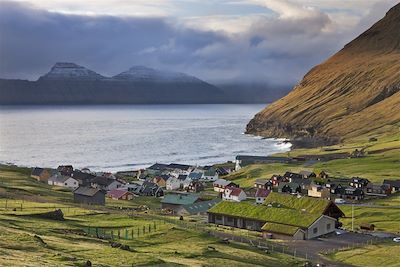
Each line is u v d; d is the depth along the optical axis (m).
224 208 162.00
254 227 153.25
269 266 103.56
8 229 102.00
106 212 154.25
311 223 142.62
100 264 82.00
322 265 110.88
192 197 199.25
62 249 91.12
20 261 71.75
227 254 108.88
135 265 85.81
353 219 176.38
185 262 94.44
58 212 135.00
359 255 122.31
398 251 123.88
